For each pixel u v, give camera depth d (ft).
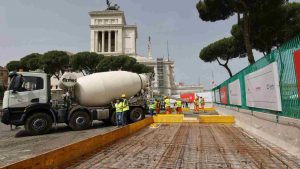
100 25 291.38
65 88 47.52
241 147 25.34
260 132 33.30
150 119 52.06
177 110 75.77
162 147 25.82
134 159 20.81
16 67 168.04
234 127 44.09
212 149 24.49
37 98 40.63
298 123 22.00
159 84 280.92
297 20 79.30
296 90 23.25
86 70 175.01
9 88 39.14
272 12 71.87
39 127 39.83
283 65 26.00
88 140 23.76
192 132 37.73
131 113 52.19
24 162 15.69
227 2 74.38
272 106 28.89
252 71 38.70
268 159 20.25
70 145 20.77
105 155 22.43
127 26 300.40
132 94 53.42
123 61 176.35
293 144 22.97
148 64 282.15
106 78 50.11
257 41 84.89
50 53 157.89
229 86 61.62
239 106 49.26
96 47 288.71
